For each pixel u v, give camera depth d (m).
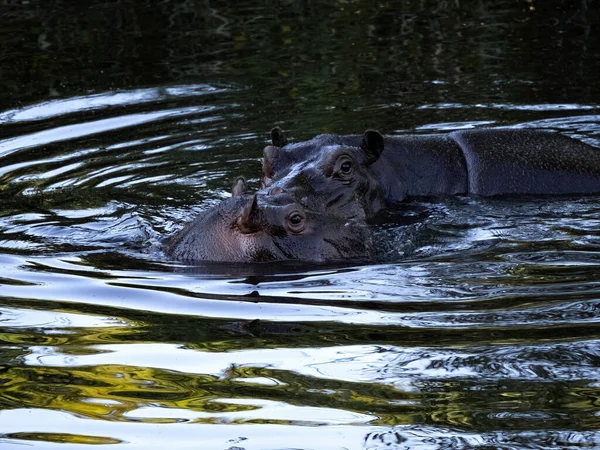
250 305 19.14
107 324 18.36
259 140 31.38
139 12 47.00
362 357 16.67
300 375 16.06
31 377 16.20
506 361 16.34
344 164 25.08
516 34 42.59
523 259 21.66
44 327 18.28
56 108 34.75
